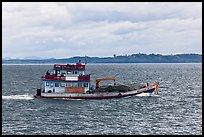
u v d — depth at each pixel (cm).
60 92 11575
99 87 12019
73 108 9931
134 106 10400
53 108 9919
